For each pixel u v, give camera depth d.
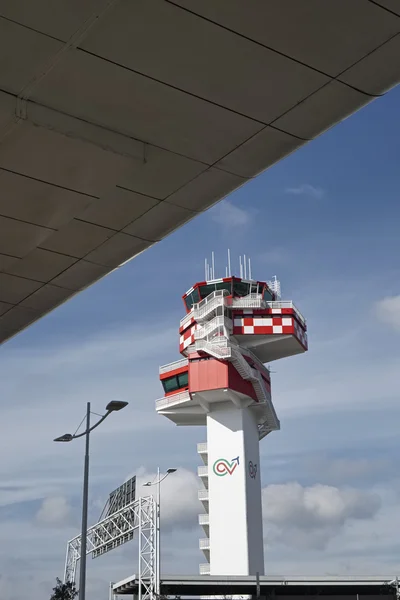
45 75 9.90
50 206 12.51
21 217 12.84
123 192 12.60
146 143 11.37
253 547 71.69
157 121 10.88
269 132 11.19
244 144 11.46
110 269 15.35
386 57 9.64
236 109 10.64
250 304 76.56
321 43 9.40
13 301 16.55
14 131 10.58
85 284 15.95
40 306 16.86
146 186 12.48
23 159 11.19
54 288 15.99
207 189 12.70
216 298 76.00
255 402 76.38
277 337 76.56
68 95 10.30
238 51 9.54
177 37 9.27
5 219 12.91
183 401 77.62
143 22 9.02
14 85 10.07
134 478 72.88
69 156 11.16
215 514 72.81
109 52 9.52
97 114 10.71
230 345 74.25
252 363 77.31
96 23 9.03
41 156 11.13
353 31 9.19
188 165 11.96
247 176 12.39
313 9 8.84
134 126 10.99
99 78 9.98
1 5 8.73
